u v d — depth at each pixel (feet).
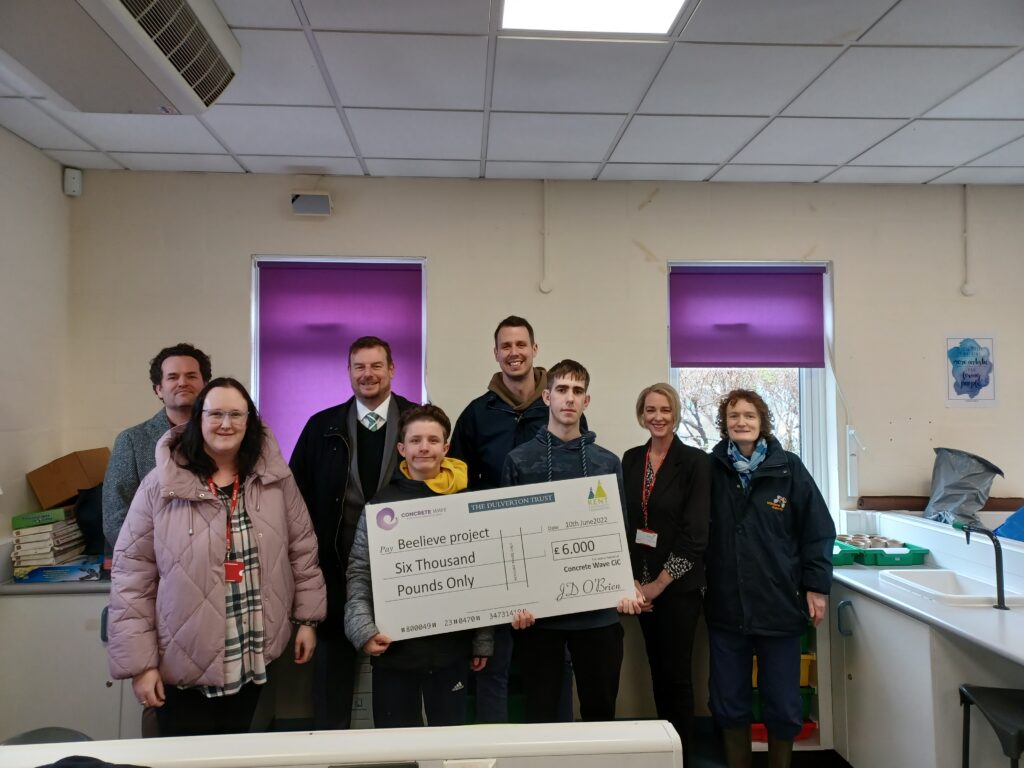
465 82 7.42
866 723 7.80
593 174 10.37
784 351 10.92
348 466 7.09
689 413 11.25
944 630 6.45
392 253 10.43
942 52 6.85
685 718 7.31
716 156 9.66
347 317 10.51
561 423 6.31
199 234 10.16
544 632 6.01
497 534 5.83
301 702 8.78
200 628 5.05
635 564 7.37
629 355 10.61
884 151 9.51
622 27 6.38
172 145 9.12
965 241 10.93
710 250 10.75
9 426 8.57
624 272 10.66
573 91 7.66
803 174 10.42
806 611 7.53
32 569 8.18
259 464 5.55
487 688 7.39
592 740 3.43
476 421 7.60
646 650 8.38
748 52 6.84
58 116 8.20
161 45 5.65
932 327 10.89
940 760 6.56
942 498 9.93
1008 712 5.92
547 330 10.53
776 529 7.47
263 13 6.09
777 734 7.48
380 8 6.02
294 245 10.32
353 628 5.61
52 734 4.33
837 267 10.87
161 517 5.17
